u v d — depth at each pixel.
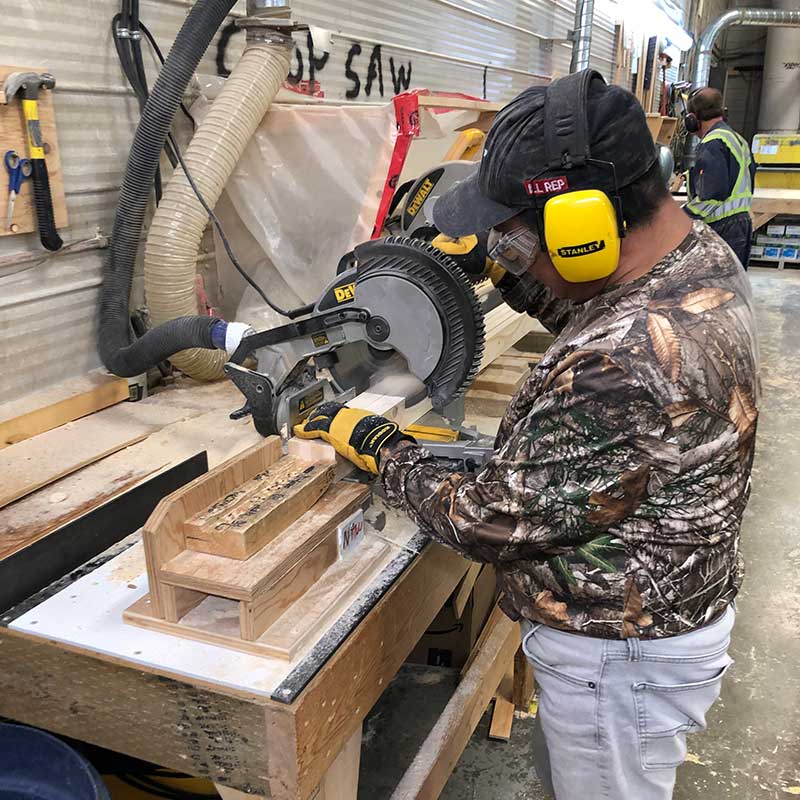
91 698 0.93
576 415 0.79
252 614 0.87
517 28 4.31
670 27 6.99
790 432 3.67
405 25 3.11
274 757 0.84
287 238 1.95
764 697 2.03
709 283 0.83
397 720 2.00
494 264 1.29
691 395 0.78
